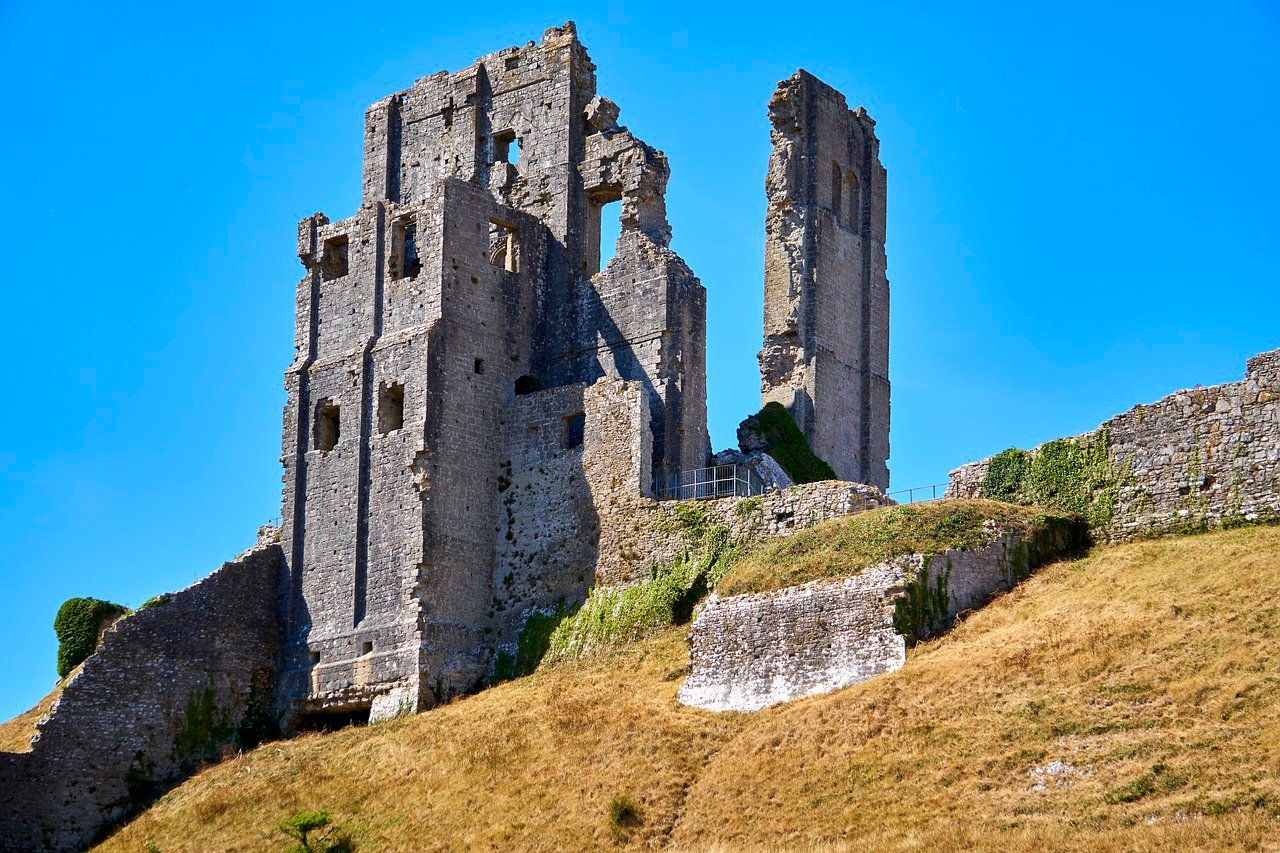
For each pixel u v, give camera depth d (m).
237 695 84.31
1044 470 71.81
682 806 63.22
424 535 81.62
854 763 60.53
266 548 86.62
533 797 66.94
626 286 85.88
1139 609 62.19
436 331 83.81
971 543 68.31
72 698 80.75
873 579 67.25
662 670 72.88
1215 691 56.78
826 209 94.75
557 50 91.00
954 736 59.69
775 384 92.50
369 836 68.88
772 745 63.59
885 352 97.31
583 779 66.75
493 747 71.12
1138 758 55.50
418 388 83.62
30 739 81.94
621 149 88.44
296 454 87.44
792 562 70.50
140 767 81.38
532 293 88.12
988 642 64.06
